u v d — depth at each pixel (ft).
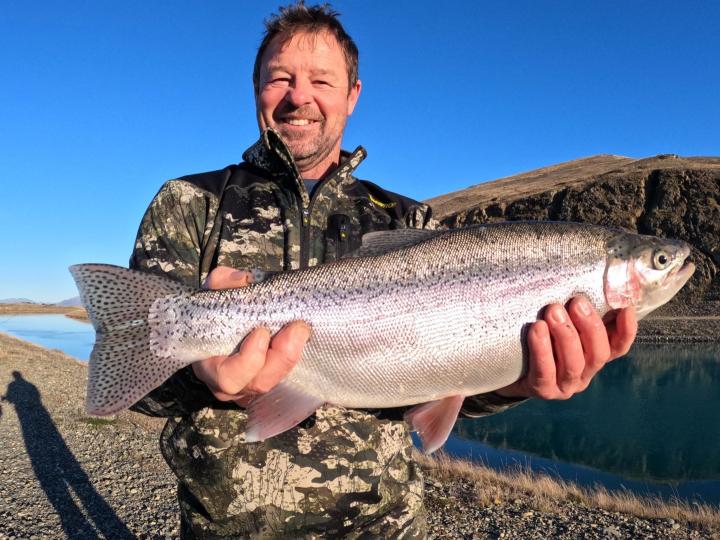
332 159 2.93
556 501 7.67
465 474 8.78
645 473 11.30
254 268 2.45
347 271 2.50
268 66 2.74
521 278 2.58
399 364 2.45
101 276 2.30
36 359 23.11
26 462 9.01
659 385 20.18
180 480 2.27
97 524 6.71
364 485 2.29
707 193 42.19
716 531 6.63
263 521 2.20
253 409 2.21
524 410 16.81
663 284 2.74
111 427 11.37
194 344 2.31
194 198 2.54
